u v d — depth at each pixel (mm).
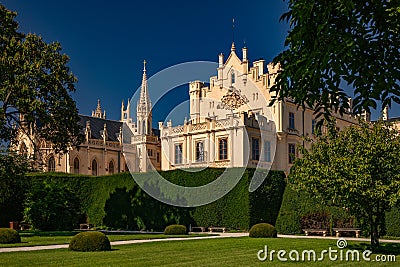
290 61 8578
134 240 26172
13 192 34469
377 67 8172
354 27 7855
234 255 18719
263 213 35938
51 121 32531
